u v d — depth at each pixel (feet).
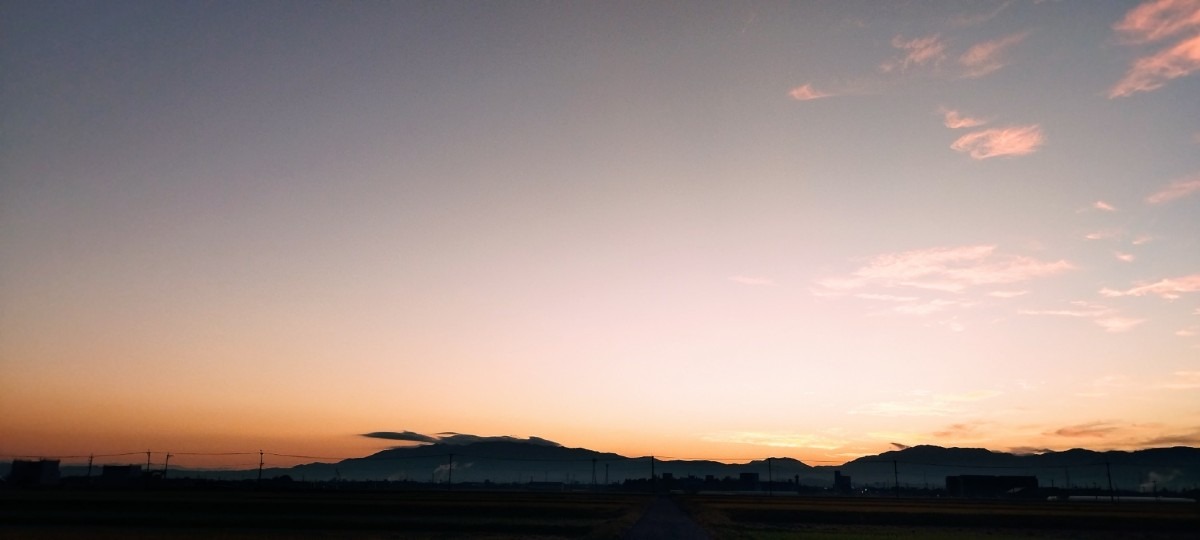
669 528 229.86
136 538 185.57
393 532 218.79
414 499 435.12
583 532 224.94
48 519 247.50
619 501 487.20
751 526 268.41
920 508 393.29
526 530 229.25
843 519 307.99
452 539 195.52
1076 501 632.79
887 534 236.43
